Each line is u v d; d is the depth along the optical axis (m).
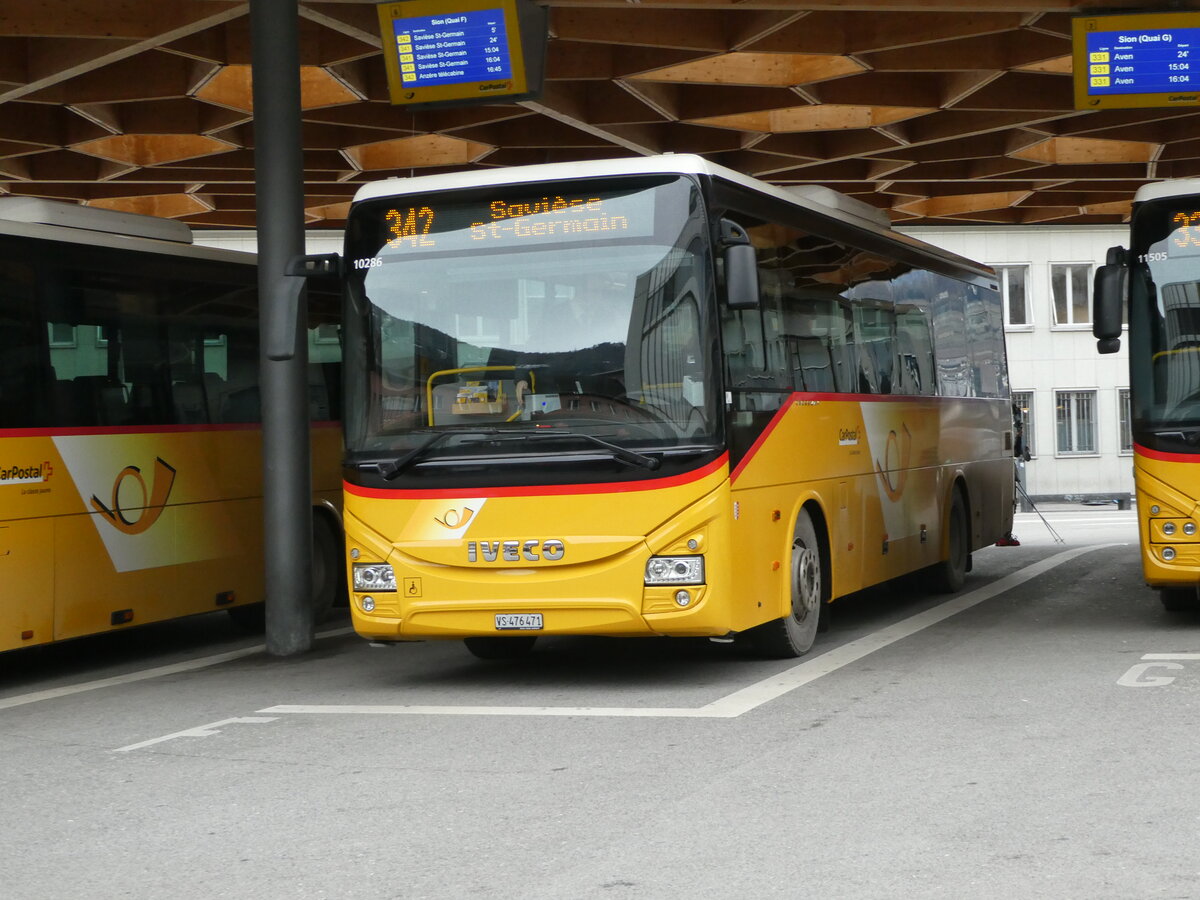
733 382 10.02
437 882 5.62
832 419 12.25
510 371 10.00
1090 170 24.38
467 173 10.38
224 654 13.63
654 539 9.62
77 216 12.64
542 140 21.00
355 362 10.35
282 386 13.22
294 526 13.28
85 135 19.94
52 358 12.14
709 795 6.87
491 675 11.28
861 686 9.91
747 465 10.20
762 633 11.20
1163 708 8.65
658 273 9.88
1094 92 15.03
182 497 13.54
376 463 10.15
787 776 7.20
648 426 9.72
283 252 13.23
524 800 6.91
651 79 17.70
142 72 17.50
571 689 10.34
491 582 9.84
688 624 9.61
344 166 22.41
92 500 12.46
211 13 14.51
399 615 10.07
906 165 23.22
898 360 14.51
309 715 9.68
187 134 19.44
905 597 16.20
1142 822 6.11
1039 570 19.31
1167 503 11.93
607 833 6.25
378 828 6.49
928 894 5.23
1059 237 51.94
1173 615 13.50
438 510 9.98
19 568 11.72
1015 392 52.06
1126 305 12.34
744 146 21.47
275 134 13.20
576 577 9.70
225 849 6.24
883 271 14.25
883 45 16.16
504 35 14.61
